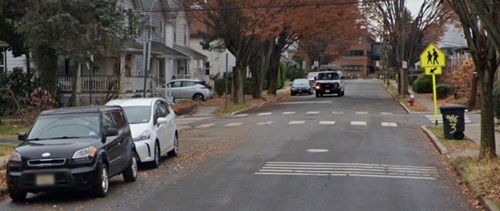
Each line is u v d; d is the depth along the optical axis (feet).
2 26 97.09
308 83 185.98
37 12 80.74
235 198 34.94
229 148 60.80
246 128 83.30
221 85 166.40
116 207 32.91
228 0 120.88
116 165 38.32
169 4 159.02
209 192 36.94
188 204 33.37
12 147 58.95
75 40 81.76
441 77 155.94
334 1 139.03
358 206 32.68
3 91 92.32
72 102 95.86
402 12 148.97
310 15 136.77
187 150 60.59
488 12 32.83
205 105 134.82
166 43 161.17
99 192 35.37
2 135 72.08
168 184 40.27
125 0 130.62
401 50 152.15
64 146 34.88
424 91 160.45
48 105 86.43
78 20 82.48
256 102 142.92
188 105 129.70
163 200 34.63
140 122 49.01
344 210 31.65
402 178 42.32
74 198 35.91
